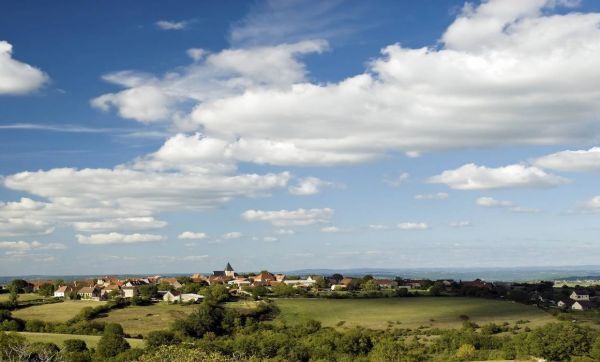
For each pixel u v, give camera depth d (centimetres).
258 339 14950
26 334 15050
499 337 15738
